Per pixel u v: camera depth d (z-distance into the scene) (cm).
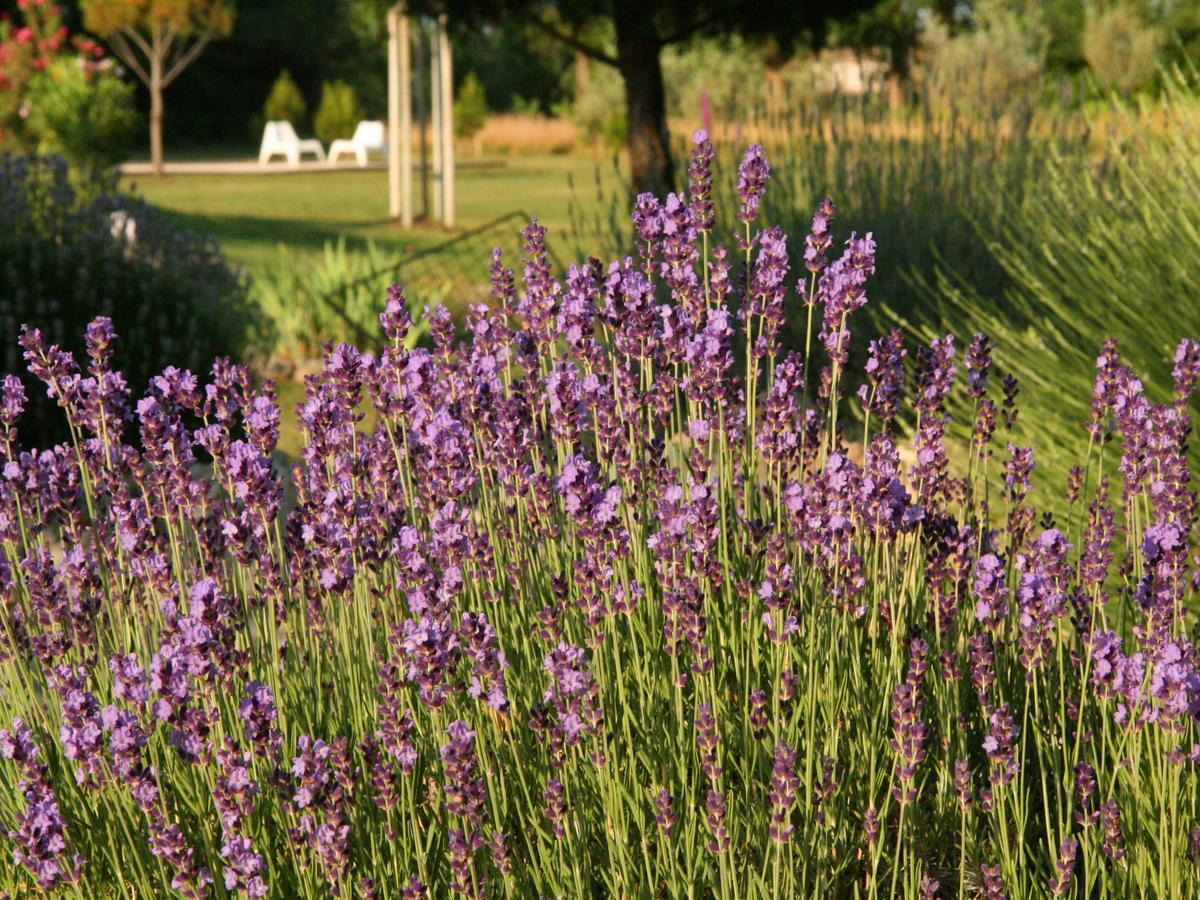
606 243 815
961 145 811
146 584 278
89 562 276
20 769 238
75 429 280
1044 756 264
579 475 230
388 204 2247
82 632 262
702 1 1138
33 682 282
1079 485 313
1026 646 233
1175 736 219
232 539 258
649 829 249
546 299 301
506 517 298
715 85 2897
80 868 216
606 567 235
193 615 213
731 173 848
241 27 4741
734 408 297
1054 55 2391
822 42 1202
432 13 1150
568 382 264
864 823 244
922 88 839
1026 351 507
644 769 257
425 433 259
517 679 267
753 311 288
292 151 3450
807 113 855
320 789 211
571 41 1186
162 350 731
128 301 748
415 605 223
